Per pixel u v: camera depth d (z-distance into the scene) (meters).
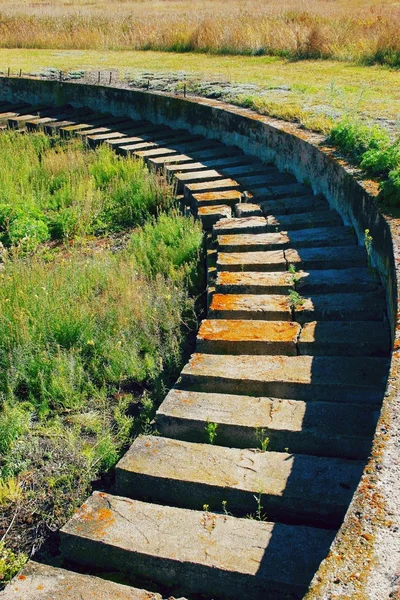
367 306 5.46
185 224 8.22
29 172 11.19
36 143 12.65
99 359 5.86
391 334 4.95
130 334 6.10
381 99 10.23
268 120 9.98
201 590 3.32
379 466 2.97
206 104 11.61
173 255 7.60
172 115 12.57
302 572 3.15
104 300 6.48
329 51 14.70
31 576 3.34
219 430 4.28
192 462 3.98
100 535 3.51
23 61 17.56
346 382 4.52
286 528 3.43
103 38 19.33
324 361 4.80
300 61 14.67
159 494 3.93
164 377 5.59
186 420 4.35
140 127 13.05
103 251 8.40
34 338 6.00
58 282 6.86
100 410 5.28
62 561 3.69
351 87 11.36
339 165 7.41
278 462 3.90
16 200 9.94
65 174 10.98
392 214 5.77
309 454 4.11
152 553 3.36
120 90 13.64
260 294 5.95
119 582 3.45
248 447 4.24
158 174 10.23
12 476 4.56
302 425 4.15
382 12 18.41
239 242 6.95
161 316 6.38
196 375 4.77
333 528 3.57
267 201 8.24
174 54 17.31
